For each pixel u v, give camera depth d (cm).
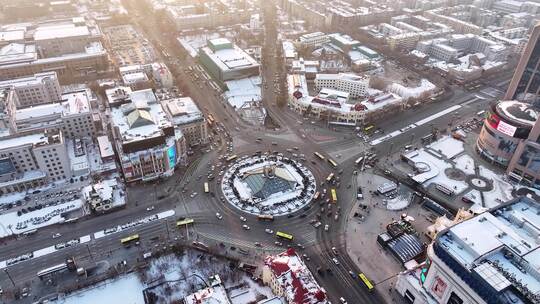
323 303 18400
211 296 18388
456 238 18012
